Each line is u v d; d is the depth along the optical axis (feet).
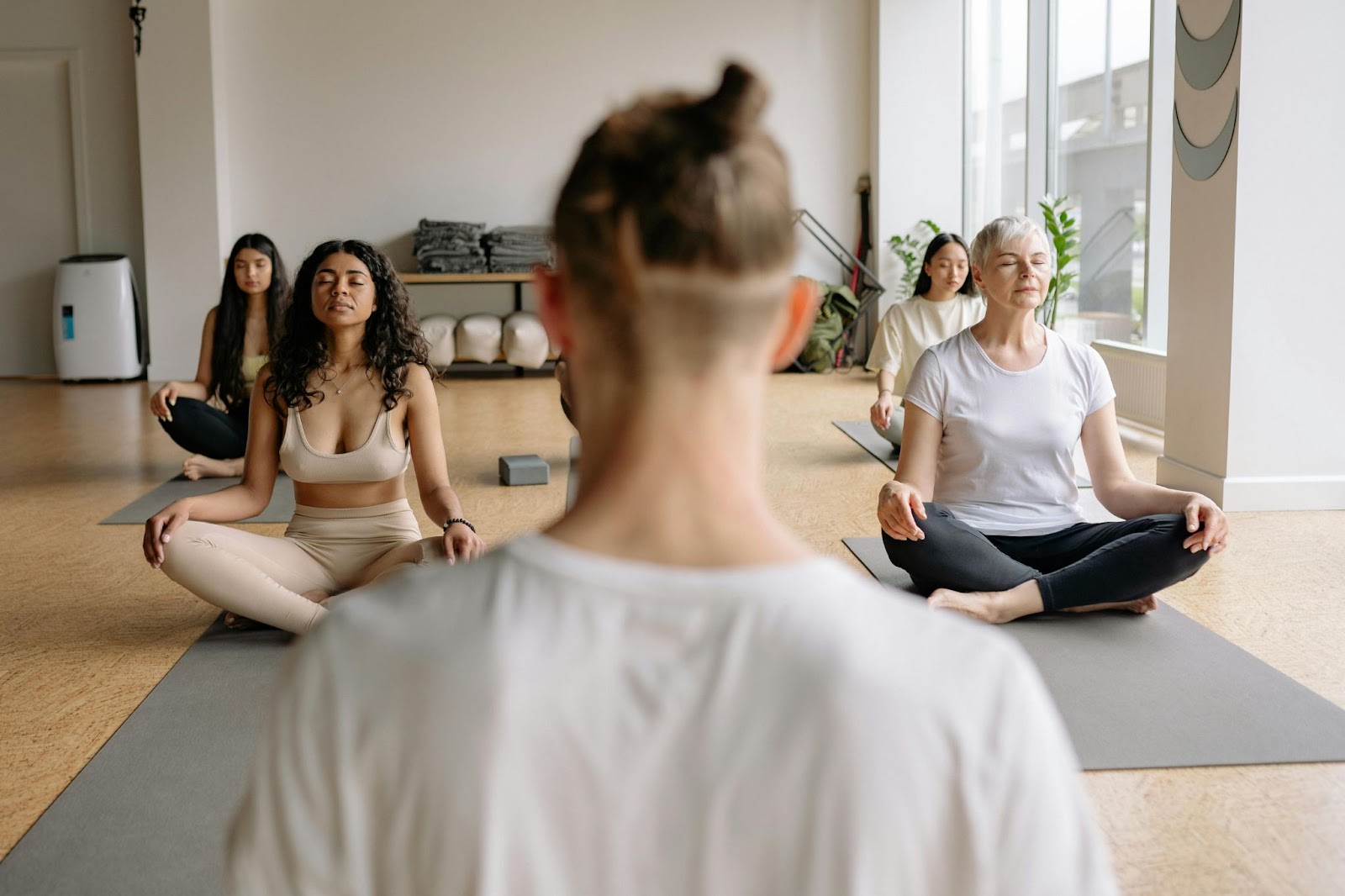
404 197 29.37
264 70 28.84
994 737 1.60
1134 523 9.71
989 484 10.18
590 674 1.60
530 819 1.60
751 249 1.60
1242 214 13.69
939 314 16.51
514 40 29.17
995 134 26.94
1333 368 13.94
